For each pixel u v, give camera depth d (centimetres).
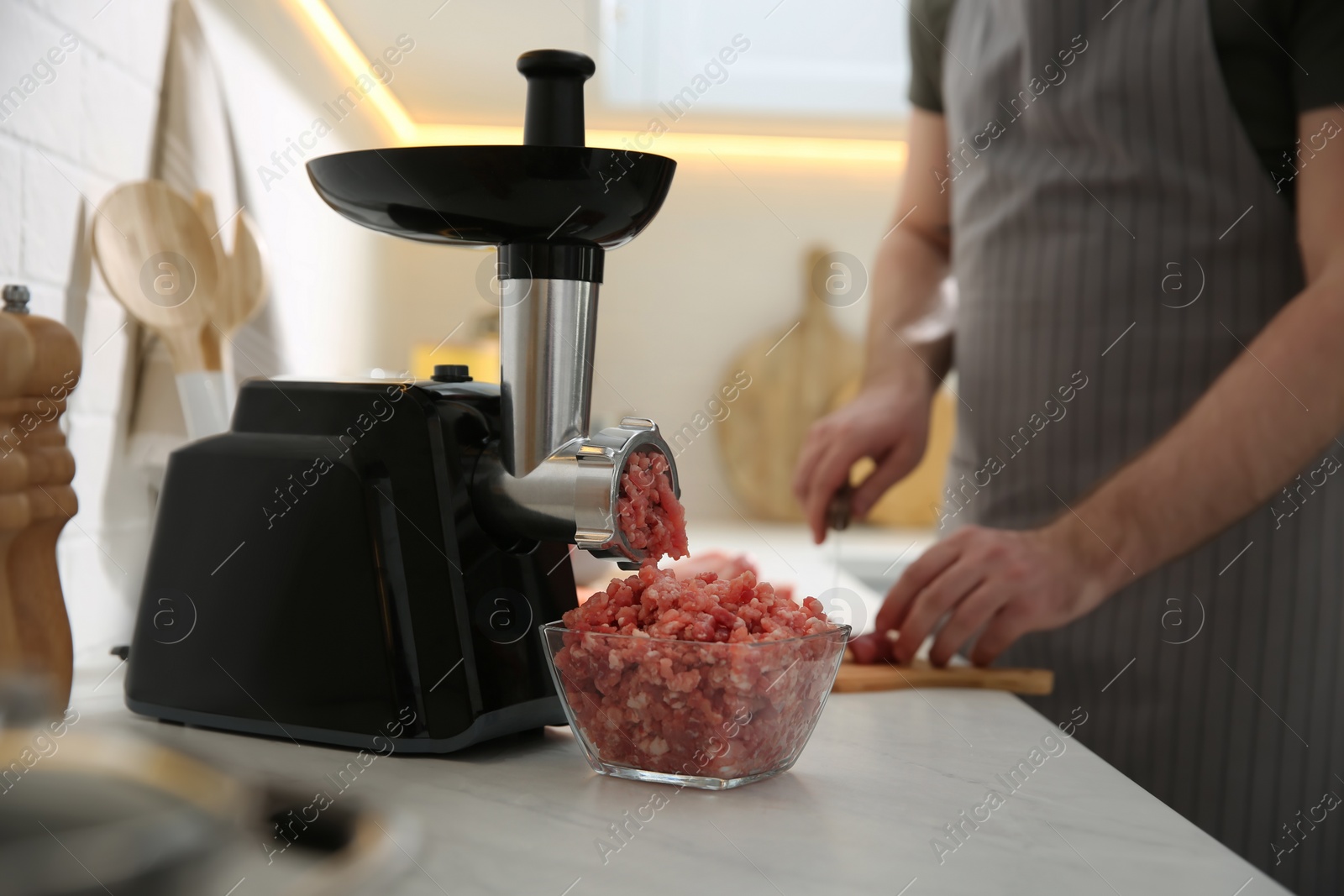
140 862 37
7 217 72
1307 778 107
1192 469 90
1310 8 95
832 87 208
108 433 89
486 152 53
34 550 60
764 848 47
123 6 89
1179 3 104
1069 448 116
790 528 239
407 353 231
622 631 57
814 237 245
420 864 44
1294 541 104
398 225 60
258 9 125
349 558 60
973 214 126
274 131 132
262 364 122
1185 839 50
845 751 66
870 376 129
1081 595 92
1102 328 112
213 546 63
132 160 92
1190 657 108
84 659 84
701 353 246
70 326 82
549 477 59
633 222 59
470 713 58
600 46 181
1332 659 106
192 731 63
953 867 46
